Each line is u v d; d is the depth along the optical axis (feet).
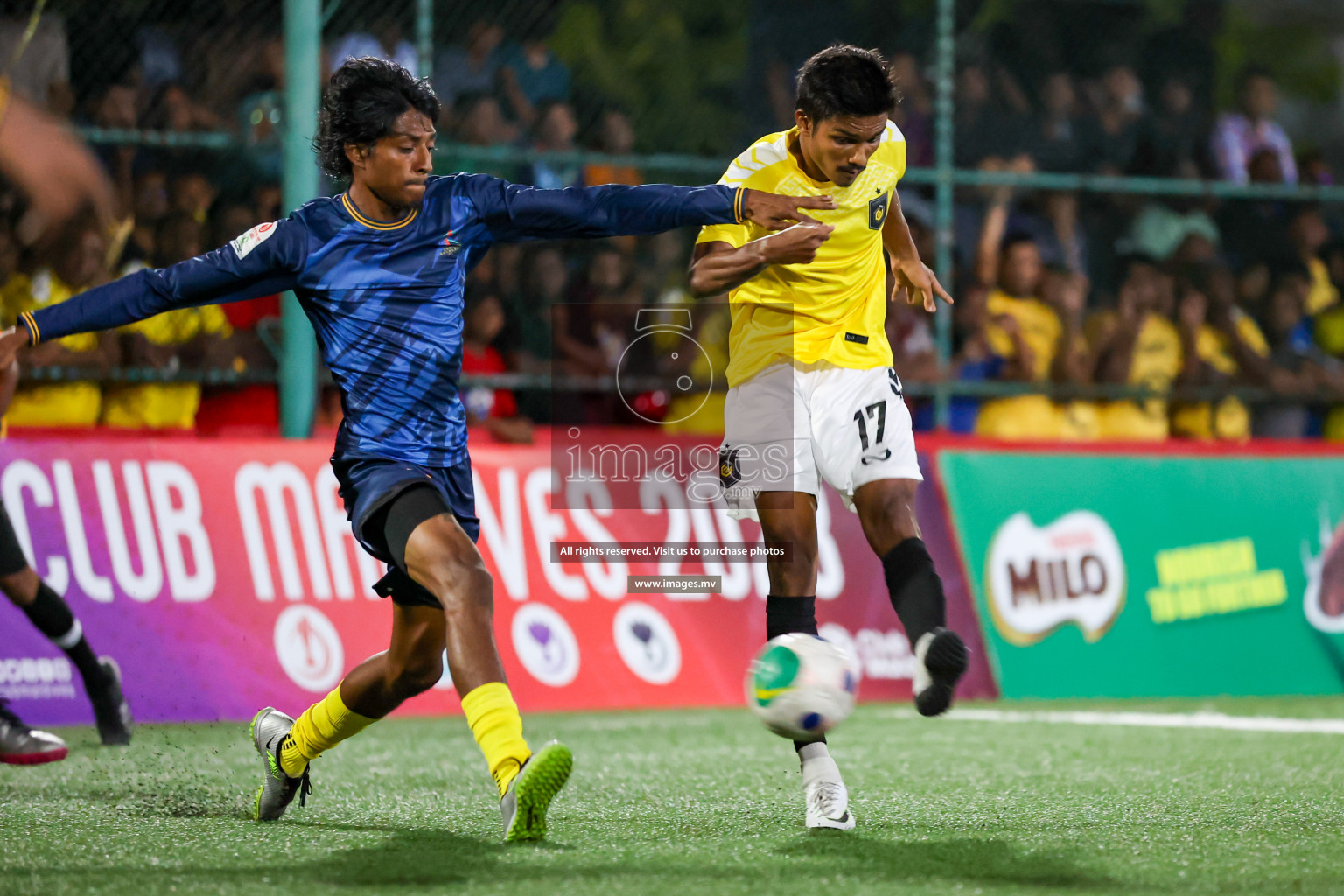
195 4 73.87
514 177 78.48
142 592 60.23
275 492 63.46
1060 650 74.43
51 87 69.62
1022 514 75.00
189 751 51.11
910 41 95.09
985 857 30.32
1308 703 72.38
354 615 63.77
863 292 36.29
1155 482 77.61
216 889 27.04
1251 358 86.33
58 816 36.60
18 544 48.88
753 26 94.02
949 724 61.31
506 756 29.32
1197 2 97.76
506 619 65.57
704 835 33.19
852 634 71.26
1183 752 51.29
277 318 69.56
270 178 74.38
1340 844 32.17
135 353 66.85
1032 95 91.97
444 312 31.91
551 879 27.71
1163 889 27.20
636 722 61.46
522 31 86.02
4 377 41.19
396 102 30.09
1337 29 115.96
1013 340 82.28
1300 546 79.15
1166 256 87.76
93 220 68.80
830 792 34.04
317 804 38.88
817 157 33.86
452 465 32.35
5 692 57.36
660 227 31.94
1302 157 98.22
